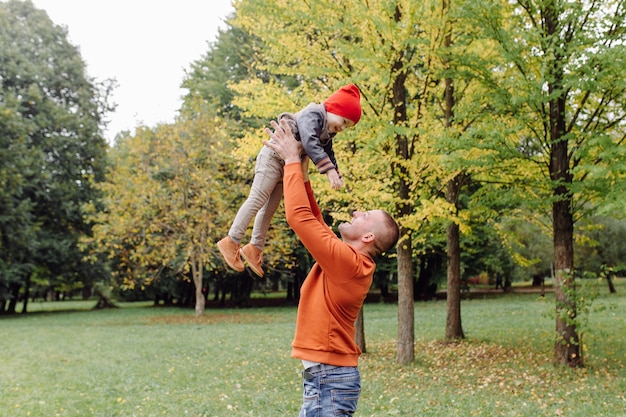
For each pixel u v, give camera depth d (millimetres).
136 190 18938
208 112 20344
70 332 16938
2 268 23016
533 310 19297
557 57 8227
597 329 13969
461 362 10305
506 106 8734
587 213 9531
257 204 2416
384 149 9445
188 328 17578
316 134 2312
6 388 8414
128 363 10781
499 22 8211
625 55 7258
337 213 9672
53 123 26359
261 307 27922
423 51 9039
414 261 24172
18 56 25828
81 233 26844
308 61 9750
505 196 10359
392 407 6812
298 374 9359
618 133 9430
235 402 7266
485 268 27562
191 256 20453
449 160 8531
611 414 6223
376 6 8539
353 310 2465
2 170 21844
